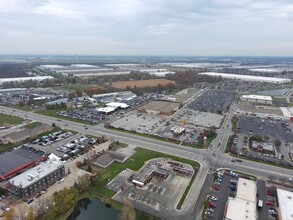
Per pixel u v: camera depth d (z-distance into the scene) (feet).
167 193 277.44
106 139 427.33
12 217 223.92
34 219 224.33
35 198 264.93
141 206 254.06
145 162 348.79
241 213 229.45
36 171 291.17
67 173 315.37
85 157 361.10
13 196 262.67
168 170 324.80
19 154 347.56
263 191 282.36
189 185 293.02
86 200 268.41
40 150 364.99
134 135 454.81
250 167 339.57
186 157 367.04
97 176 308.60
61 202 247.29
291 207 244.42
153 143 418.10
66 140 424.46
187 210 248.73
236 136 456.45
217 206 254.68
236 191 276.41
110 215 245.04
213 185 291.79
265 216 241.55
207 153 381.60
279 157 372.79
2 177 291.79
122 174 316.40
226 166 341.21
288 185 295.28
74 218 244.63
